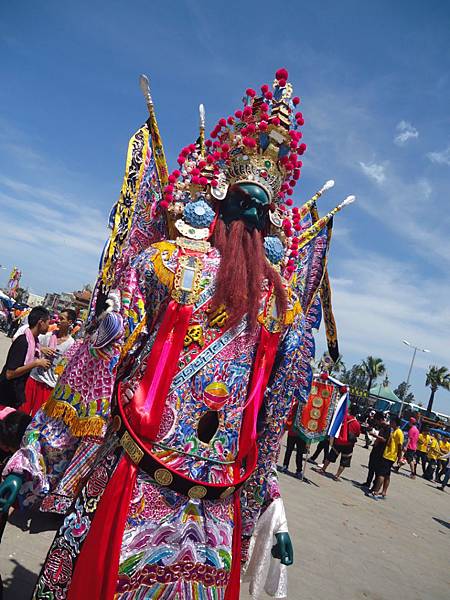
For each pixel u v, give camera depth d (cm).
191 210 181
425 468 1911
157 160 201
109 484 159
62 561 162
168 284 170
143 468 159
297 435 967
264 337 182
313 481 984
